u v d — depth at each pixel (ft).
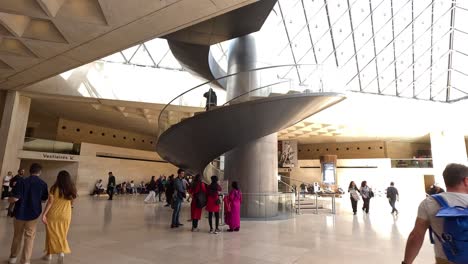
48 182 72.08
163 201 58.29
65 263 15.06
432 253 19.34
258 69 35.94
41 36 28.45
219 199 26.08
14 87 47.55
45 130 78.84
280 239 22.86
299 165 110.73
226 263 15.85
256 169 37.27
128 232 24.26
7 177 44.88
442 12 74.38
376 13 77.30
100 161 81.66
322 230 27.78
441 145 82.64
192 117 30.86
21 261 14.35
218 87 39.86
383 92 85.15
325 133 90.68
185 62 46.39
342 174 105.19
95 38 28.63
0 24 26.25
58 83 53.88
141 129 96.32
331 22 76.79
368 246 20.81
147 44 63.05
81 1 24.89
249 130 32.42
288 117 32.24
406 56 82.94
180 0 22.81
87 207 42.78
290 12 71.41
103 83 58.03
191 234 24.16
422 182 89.30
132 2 22.88
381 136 97.55
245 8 32.07
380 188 96.27
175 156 38.52
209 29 36.45
